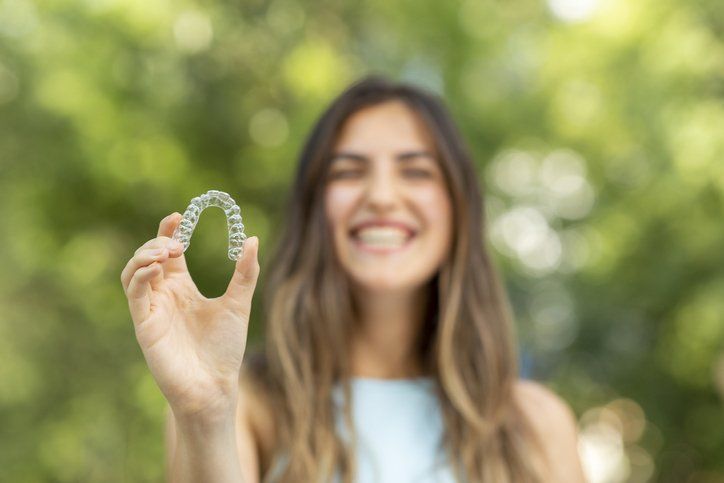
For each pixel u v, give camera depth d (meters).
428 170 1.22
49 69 3.24
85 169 3.30
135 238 3.59
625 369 4.68
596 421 4.99
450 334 1.23
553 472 1.24
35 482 3.80
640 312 4.31
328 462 1.18
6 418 3.84
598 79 4.09
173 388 0.83
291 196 1.28
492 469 1.20
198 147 3.42
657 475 4.82
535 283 4.63
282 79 3.49
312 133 1.26
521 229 4.39
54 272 3.83
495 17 4.02
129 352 3.87
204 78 3.47
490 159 3.97
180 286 0.86
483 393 1.23
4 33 3.32
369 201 1.20
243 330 0.85
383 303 1.24
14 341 3.88
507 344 1.26
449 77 3.91
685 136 3.64
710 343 3.78
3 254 3.90
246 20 3.54
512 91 4.20
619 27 3.99
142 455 3.73
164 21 3.26
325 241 1.23
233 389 0.85
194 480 0.84
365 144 1.22
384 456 1.20
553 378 4.86
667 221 3.94
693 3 3.86
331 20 3.73
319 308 1.23
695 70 3.74
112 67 3.24
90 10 3.23
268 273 1.27
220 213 3.40
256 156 3.44
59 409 3.86
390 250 1.20
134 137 3.25
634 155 4.11
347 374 1.22
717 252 3.77
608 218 4.16
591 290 4.48
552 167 4.36
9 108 3.39
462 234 1.24
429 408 1.24
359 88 1.25
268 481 1.17
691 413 4.58
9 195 3.52
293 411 1.18
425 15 3.82
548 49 4.21
